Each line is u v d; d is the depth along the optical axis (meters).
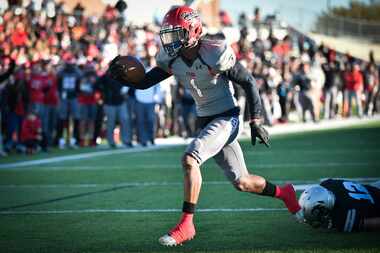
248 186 15.41
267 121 52.31
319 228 16.34
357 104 59.72
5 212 19.23
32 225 17.36
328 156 33.03
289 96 56.72
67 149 39.56
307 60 61.50
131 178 26.27
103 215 18.61
